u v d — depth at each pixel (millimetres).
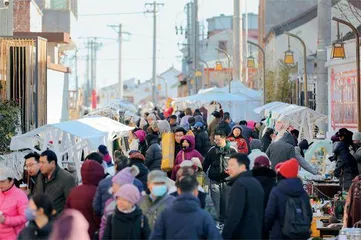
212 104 67625
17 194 18375
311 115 39719
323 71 39625
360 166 27141
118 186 16688
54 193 18797
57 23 60562
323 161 30953
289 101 64375
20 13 54125
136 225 15406
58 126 27062
